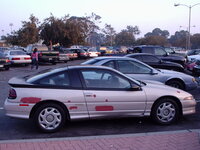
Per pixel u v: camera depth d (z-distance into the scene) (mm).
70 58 32875
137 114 5977
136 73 8828
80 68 5816
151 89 6035
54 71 5773
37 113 5438
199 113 7328
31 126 6047
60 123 5570
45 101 5465
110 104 5738
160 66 12656
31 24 39375
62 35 39031
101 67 5988
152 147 4586
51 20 39250
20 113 5391
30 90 5418
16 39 40094
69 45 41031
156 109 6070
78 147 4566
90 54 36344
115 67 8766
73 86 5613
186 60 18078
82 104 5594
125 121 6492
